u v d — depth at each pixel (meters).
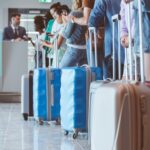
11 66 9.41
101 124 2.25
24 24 12.55
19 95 9.41
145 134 2.10
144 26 3.52
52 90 5.54
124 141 2.07
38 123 5.76
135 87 2.13
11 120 6.14
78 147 3.91
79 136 4.61
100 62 5.16
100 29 5.11
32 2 12.55
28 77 6.15
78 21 5.89
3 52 9.38
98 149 2.29
